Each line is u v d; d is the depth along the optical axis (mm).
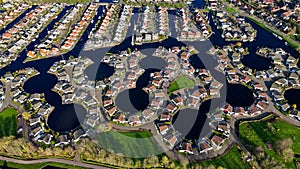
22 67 164000
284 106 131000
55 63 163250
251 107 131250
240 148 113875
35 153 113562
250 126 123438
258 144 115375
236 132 121188
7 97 143375
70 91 143875
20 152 112812
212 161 109688
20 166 110438
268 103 135250
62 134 122250
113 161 107625
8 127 126562
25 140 118500
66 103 138500
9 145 112688
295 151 112562
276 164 103500
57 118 130625
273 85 143625
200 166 105500
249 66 161500
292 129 121812
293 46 175125
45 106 135375
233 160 109500
